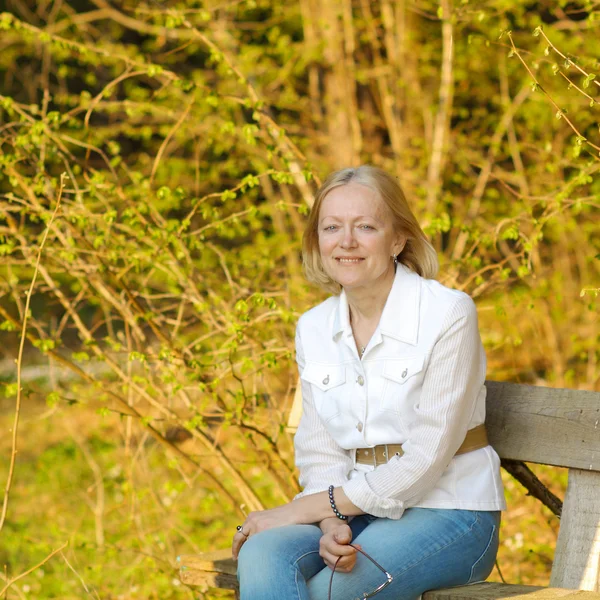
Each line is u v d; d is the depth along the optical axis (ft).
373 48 31.35
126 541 22.54
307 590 11.46
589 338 24.71
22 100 35.37
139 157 29.89
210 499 22.15
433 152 26.32
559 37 25.80
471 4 24.09
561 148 26.08
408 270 13.01
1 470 29.60
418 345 12.33
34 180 18.28
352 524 12.68
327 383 13.08
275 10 29.91
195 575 13.51
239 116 26.81
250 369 18.24
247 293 19.03
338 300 13.53
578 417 12.67
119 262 20.84
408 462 11.96
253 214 17.93
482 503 12.26
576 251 27.45
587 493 12.48
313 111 30.71
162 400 20.20
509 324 25.61
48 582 20.81
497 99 27.84
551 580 12.48
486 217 27.76
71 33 30.53
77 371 18.06
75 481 27.73
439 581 11.81
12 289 19.34
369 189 12.68
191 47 29.68
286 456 21.95
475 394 12.34
